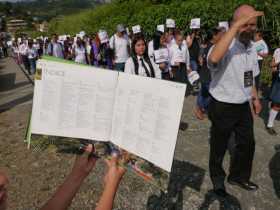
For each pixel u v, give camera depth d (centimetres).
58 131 150
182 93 134
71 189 145
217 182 372
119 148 150
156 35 670
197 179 407
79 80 150
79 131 151
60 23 4103
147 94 143
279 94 523
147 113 143
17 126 649
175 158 464
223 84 340
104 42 1057
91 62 1142
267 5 871
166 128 138
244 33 322
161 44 678
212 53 315
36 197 384
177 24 1257
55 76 148
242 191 379
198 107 629
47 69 147
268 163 443
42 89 147
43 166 460
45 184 413
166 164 136
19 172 445
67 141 152
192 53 862
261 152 476
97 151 152
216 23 1069
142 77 145
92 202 368
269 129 546
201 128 582
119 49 834
